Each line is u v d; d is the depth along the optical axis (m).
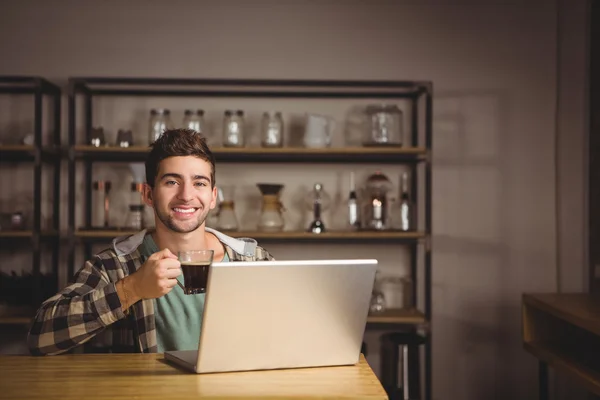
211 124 4.02
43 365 1.65
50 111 3.99
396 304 3.98
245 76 4.04
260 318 1.54
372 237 3.69
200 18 4.04
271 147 3.77
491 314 4.10
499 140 4.10
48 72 4.00
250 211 4.02
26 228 3.93
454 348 4.09
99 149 3.62
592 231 3.89
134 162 3.95
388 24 4.09
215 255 2.19
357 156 3.90
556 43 4.11
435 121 4.09
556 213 4.10
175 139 1.93
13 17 3.99
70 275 3.63
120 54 4.02
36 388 1.44
